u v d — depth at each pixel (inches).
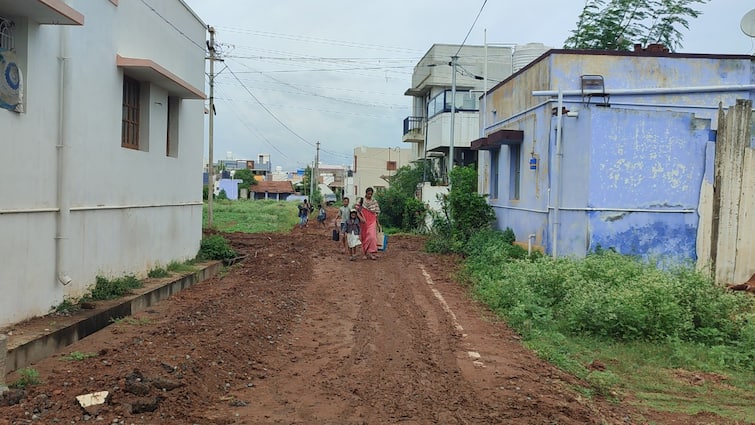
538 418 241.6
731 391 297.6
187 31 611.2
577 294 418.9
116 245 444.1
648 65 622.5
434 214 927.0
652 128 555.5
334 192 4266.7
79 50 377.1
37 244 334.6
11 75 305.1
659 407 271.1
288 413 240.5
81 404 221.9
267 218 1615.4
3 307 305.7
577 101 609.9
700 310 396.5
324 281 570.9
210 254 671.8
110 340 332.2
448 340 367.9
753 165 533.3
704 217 554.3
